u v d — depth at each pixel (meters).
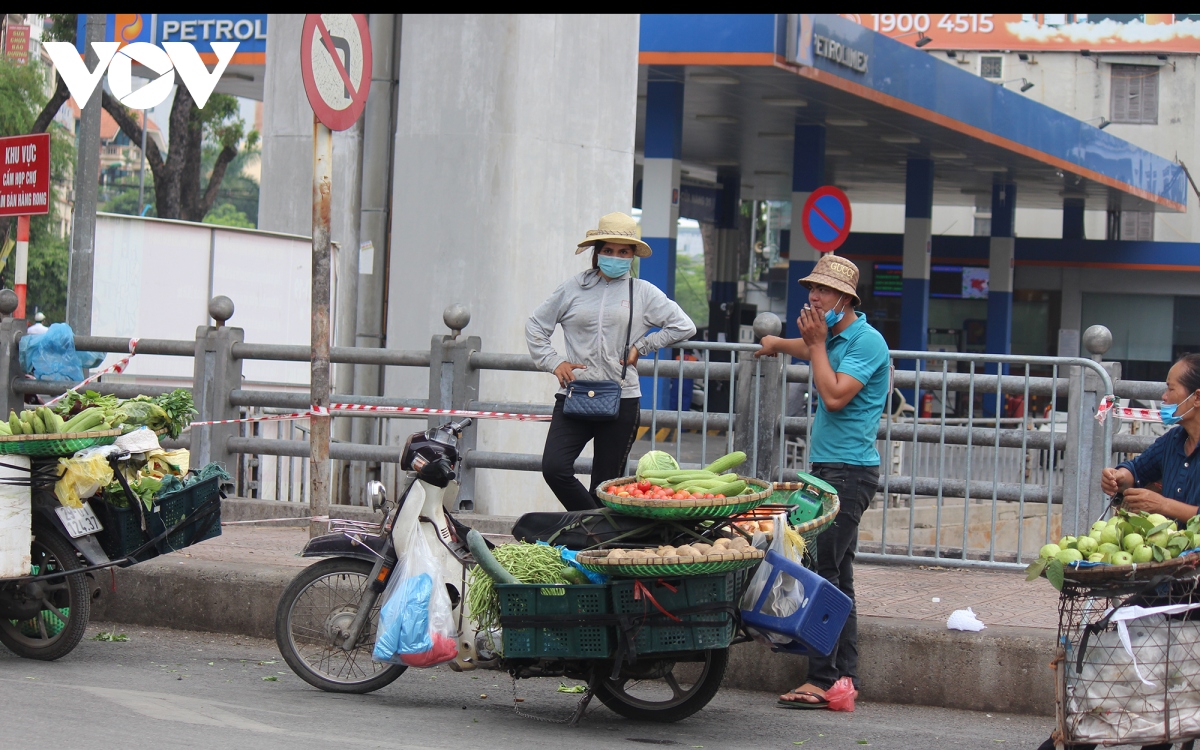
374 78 12.92
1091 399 7.90
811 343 6.08
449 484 6.11
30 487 6.50
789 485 6.07
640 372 8.59
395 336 10.78
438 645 5.91
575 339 7.26
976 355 8.13
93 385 10.22
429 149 10.63
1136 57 41.41
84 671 6.53
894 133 24.89
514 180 10.38
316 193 7.61
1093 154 30.41
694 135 26.55
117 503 6.74
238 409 9.88
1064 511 8.00
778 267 39.66
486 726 5.80
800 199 24.62
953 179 32.41
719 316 32.72
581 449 7.31
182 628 7.68
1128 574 4.47
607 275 7.20
